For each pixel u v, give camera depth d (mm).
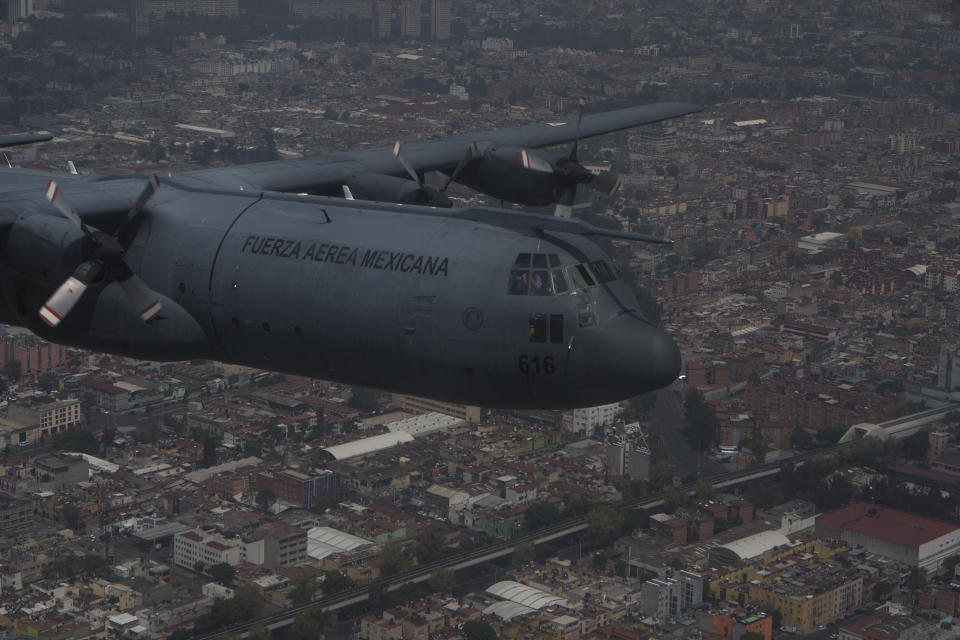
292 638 189500
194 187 48625
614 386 39625
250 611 190250
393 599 197625
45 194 45906
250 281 44688
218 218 46344
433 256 41781
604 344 39219
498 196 54531
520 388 40750
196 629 188125
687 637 192500
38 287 47219
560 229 41375
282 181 53469
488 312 40312
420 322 41406
